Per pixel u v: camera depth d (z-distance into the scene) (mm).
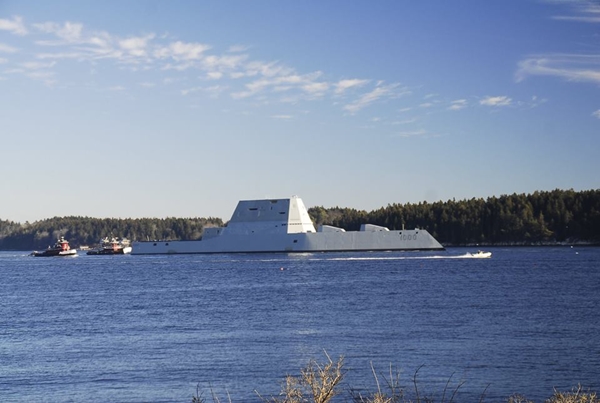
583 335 43125
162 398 31016
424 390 31062
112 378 34531
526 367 34906
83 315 59344
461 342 41344
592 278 86812
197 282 92438
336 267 113812
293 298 67938
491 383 32094
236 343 42469
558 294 67500
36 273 129125
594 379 32500
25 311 64312
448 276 93000
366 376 33688
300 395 22047
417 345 40625
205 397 30812
